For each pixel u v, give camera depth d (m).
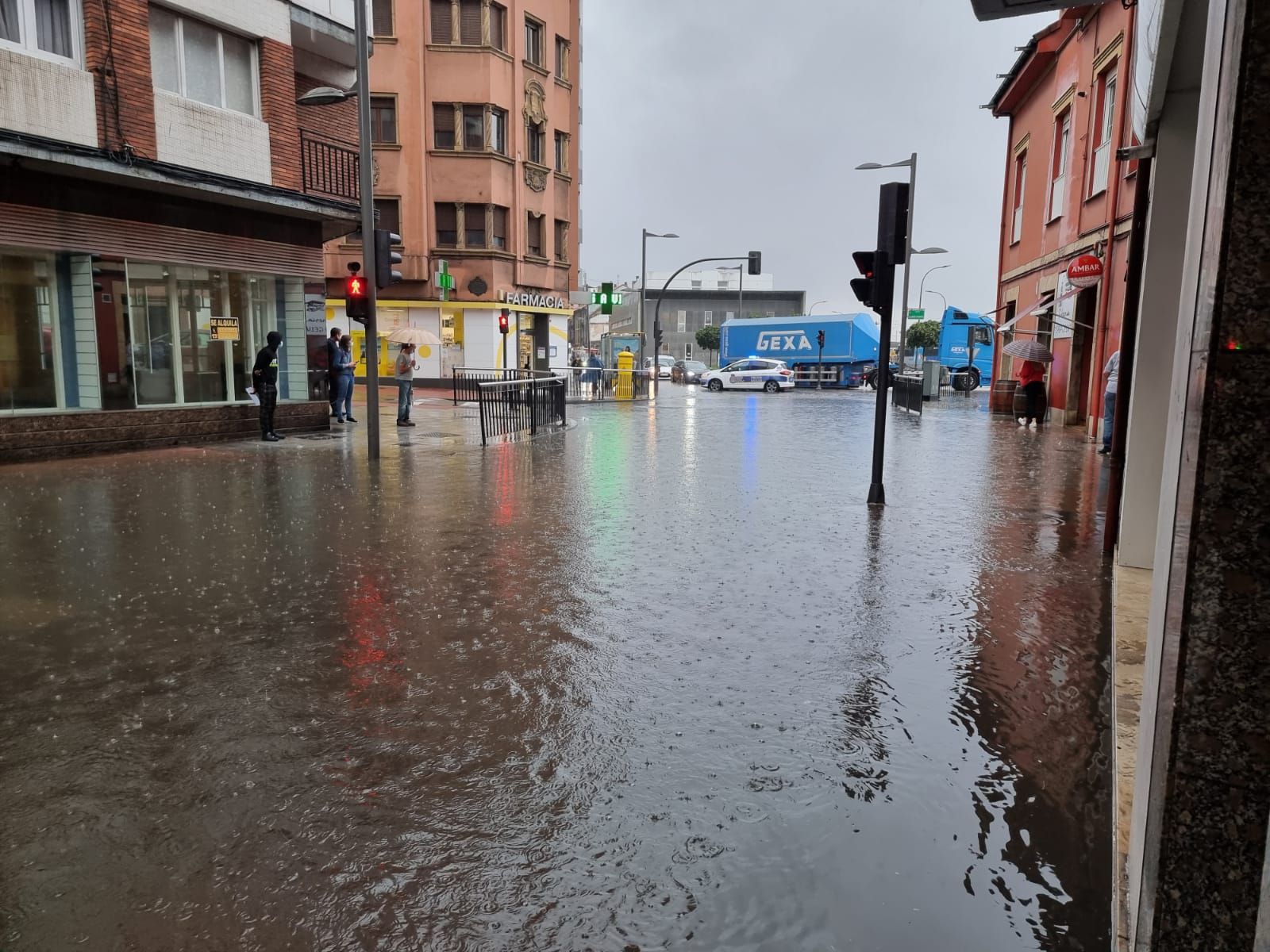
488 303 34.66
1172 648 1.65
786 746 3.54
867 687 4.17
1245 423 1.53
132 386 14.25
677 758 3.45
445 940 2.40
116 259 13.83
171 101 14.03
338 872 2.71
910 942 2.37
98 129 12.94
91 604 5.58
